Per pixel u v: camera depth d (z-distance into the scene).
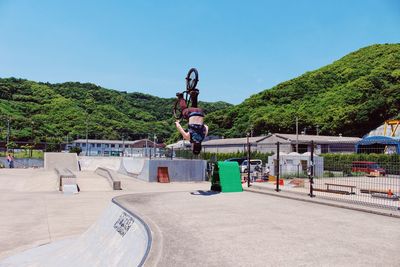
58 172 22.05
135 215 7.63
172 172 23.94
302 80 95.00
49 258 7.62
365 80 78.06
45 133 72.38
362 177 23.58
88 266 6.83
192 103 12.50
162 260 5.24
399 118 60.03
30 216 12.01
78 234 9.75
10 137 60.75
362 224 8.09
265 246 6.08
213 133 85.88
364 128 64.75
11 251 8.23
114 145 83.12
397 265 5.13
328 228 7.62
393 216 9.06
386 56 92.00
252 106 90.12
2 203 14.64
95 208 13.56
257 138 54.09
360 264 5.16
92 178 22.16
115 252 6.81
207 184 22.62
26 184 22.00
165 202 11.26
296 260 5.31
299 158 25.08
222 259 5.32
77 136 83.25
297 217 8.91
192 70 12.59
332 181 21.31
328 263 5.18
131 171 28.23
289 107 83.81
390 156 29.28
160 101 143.75
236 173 15.23
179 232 7.05
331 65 104.50
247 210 9.89
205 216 8.86
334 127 68.00
